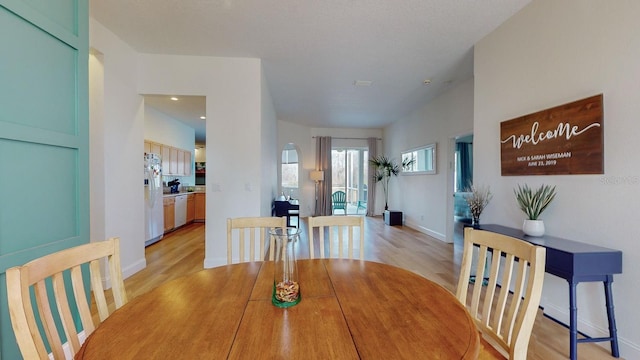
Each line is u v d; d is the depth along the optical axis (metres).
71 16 1.66
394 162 7.31
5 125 1.29
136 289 2.83
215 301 1.04
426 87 4.53
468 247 1.34
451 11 2.51
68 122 1.64
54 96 1.55
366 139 8.38
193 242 4.92
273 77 4.11
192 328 0.85
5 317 1.31
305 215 8.05
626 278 1.74
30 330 0.73
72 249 1.00
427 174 5.49
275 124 6.12
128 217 3.19
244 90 3.47
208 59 3.44
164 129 5.77
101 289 1.08
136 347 0.75
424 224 5.65
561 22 2.14
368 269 1.42
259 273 1.35
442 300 1.05
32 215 1.44
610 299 1.75
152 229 4.81
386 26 2.75
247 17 2.61
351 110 6.09
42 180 1.49
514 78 2.58
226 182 3.48
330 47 3.18
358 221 1.90
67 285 1.67
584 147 1.95
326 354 0.72
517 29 2.54
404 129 6.63
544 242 2.00
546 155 2.23
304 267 1.45
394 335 0.81
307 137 8.08
